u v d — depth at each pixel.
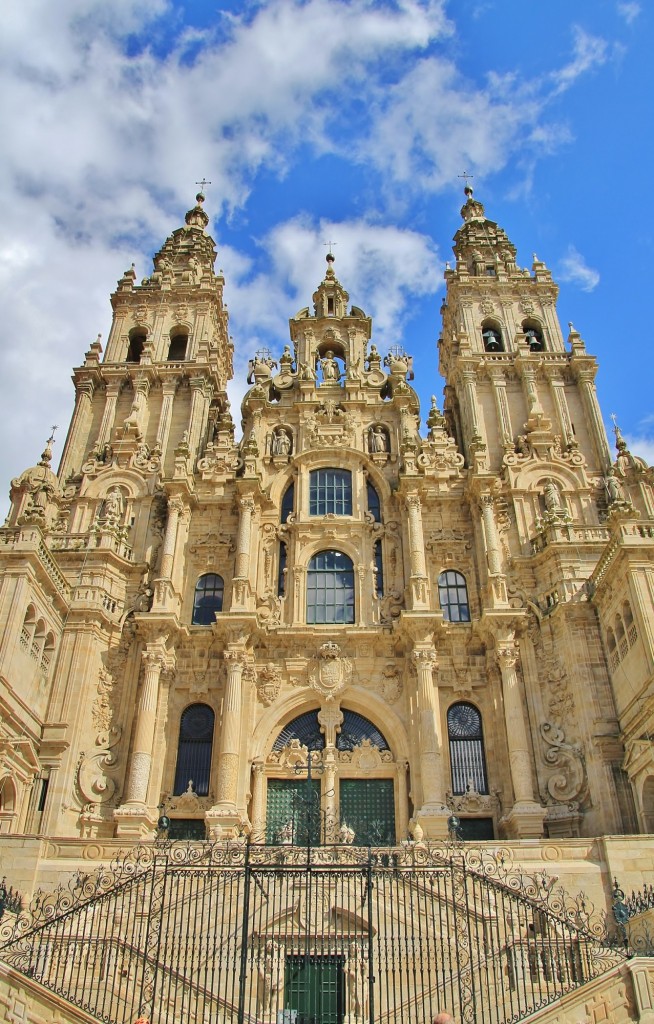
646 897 24.89
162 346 50.88
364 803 36.16
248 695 37.41
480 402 47.38
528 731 35.88
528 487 42.72
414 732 36.28
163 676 37.12
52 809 32.97
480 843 27.33
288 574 41.44
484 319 51.88
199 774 36.41
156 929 21.44
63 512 43.38
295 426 46.81
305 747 37.06
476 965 21.92
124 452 44.81
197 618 40.66
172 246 59.41
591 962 20.50
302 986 22.41
